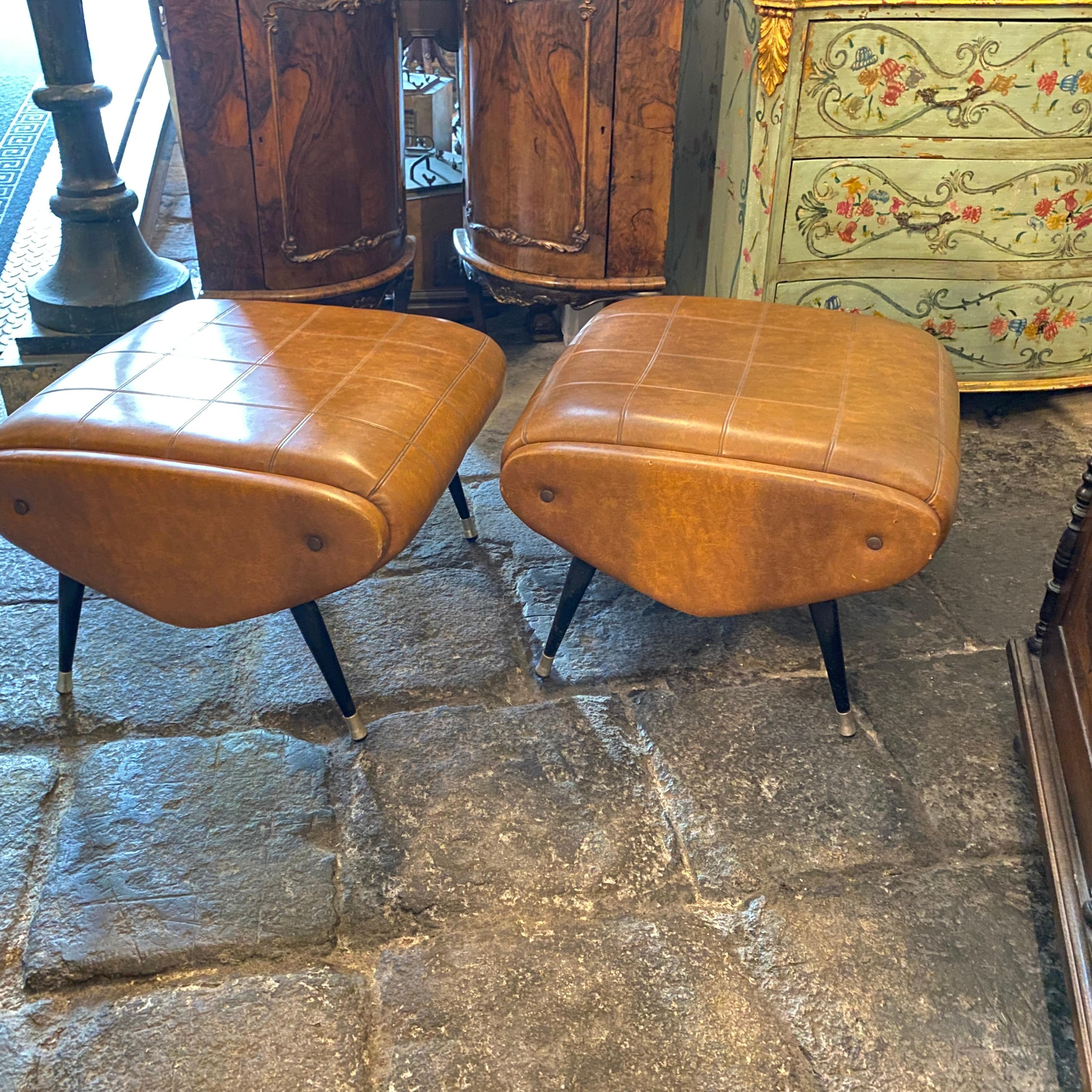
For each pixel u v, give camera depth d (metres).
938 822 1.47
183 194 4.04
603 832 1.44
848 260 2.35
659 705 1.67
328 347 1.65
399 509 1.36
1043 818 1.31
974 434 2.53
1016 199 2.29
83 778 1.50
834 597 1.46
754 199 2.27
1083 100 2.20
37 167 3.90
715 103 2.50
